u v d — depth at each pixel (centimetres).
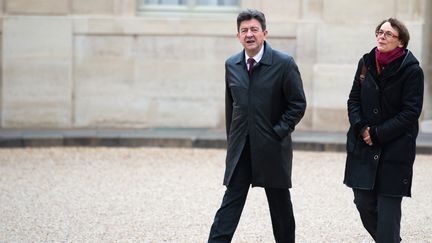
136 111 2492
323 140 2209
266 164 1135
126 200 1647
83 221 1471
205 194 1703
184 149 2225
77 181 1834
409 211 1560
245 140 1144
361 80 1129
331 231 1409
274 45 2461
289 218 1180
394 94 1102
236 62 1153
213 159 2097
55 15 2464
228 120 1192
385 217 1105
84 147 2256
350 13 2422
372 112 1112
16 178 1864
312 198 1669
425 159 2094
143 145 2253
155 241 1336
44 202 1625
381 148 1109
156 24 2461
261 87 1131
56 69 2473
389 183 1102
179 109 2492
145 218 1495
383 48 1098
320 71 2441
